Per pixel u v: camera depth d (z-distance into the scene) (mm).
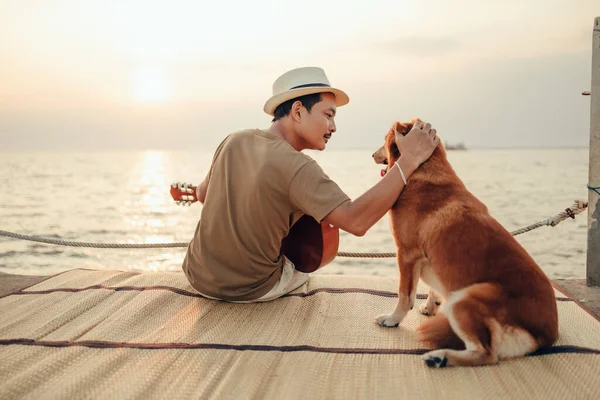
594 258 3984
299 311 3088
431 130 2896
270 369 2289
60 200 31719
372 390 2107
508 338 2350
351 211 2684
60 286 3549
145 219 22969
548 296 2436
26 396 2027
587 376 2201
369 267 13273
